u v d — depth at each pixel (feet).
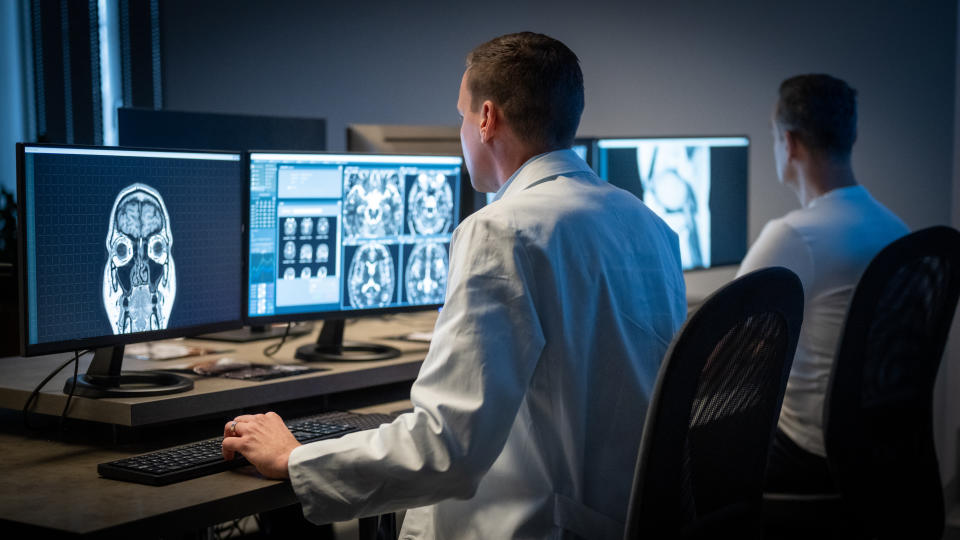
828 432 5.79
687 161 9.70
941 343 6.23
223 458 4.66
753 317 3.72
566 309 4.07
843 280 6.74
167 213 5.62
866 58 11.09
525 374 3.94
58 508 4.05
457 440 3.82
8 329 6.74
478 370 3.85
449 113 14.33
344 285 6.67
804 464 6.46
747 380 3.89
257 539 7.88
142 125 7.65
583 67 13.15
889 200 11.05
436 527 4.44
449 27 14.19
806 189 7.44
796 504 6.16
